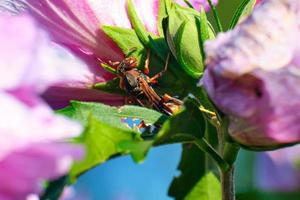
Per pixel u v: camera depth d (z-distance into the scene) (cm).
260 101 19
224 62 19
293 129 19
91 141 20
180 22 24
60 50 24
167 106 24
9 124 15
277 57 19
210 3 24
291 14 20
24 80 16
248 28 19
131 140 20
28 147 15
